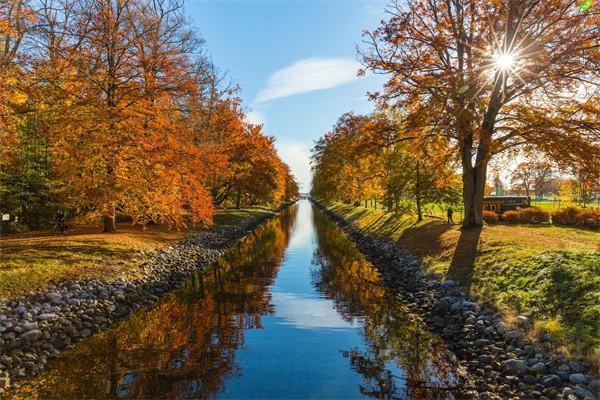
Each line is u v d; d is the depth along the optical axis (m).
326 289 16.86
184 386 7.95
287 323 12.13
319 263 23.73
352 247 30.77
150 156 19.48
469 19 20.88
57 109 17.67
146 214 21.70
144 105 20.05
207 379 8.28
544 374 7.54
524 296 10.76
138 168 19.31
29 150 24.11
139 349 9.88
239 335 11.05
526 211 28.91
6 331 9.09
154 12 24.42
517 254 13.77
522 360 8.05
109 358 9.27
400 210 32.78
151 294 14.71
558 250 12.90
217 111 37.50
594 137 17.33
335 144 53.47
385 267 20.62
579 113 18.00
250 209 65.75
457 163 21.62
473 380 8.02
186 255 21.77
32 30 17.91
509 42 19.02
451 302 12.47
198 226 33.25
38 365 8.59
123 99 19.80
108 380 8.14
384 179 33.75
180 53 22.70
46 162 24.64
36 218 25.12
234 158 41.66
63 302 11.14
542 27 18.73
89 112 17.67
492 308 11.05
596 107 18.03
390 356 9.48
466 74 18.50
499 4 18.11
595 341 7.86
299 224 53.91
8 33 16.36
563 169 17.97
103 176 18.16
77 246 16.72
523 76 18.31
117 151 18.50
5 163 21.08
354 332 11.30
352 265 22.84
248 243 33.16
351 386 7.93
